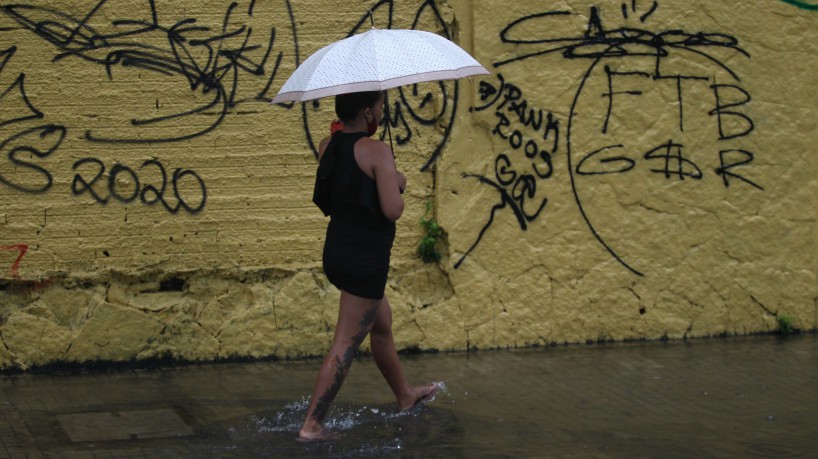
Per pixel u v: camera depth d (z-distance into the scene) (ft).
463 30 24.86
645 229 25.76
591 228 25.52
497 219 25.08
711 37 25.77
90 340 23.49
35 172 23.24
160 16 23.57
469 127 24.89
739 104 26.03
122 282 23.86
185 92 23.77
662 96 25.64
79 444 17.94
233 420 19.56
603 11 25.23
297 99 18.49
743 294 26.37
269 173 24.23
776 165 26.30
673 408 20.40
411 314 24.88
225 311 24.26
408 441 18.25
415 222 25.07
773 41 26.09
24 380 22.47
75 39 23.24
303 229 24.45
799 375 22.90
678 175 25.82
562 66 25.14
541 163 25.21
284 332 24.36
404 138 24.84
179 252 23.97
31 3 22.99
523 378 22.63
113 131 23.54
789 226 26.48
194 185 23.94
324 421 19.49
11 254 23.21
